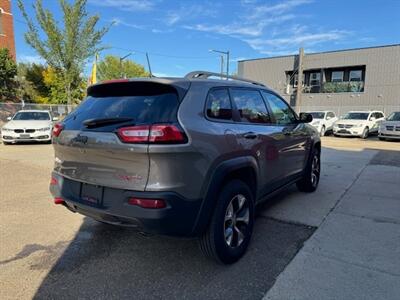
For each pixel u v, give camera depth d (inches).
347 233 161.9
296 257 137.4
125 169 110.2
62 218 182.4
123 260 135.4
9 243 150.8
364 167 339.9
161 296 110.8
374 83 1088.2
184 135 109.7
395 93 1048.8
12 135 507.8
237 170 136.5
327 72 1221.1
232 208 133.1
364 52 1101.1
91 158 119.0
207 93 127.9
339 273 124.3
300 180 226.4
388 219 181.2
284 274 124.0
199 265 131.3
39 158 383.6
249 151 141.5
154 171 106.3
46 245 148.9
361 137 770.2
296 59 1262.3
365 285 116.0
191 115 116.1
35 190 239.8
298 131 202.8
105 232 163.2
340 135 796.0
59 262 133.6
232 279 121.1
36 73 1274.6
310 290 113.3
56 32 973.8
